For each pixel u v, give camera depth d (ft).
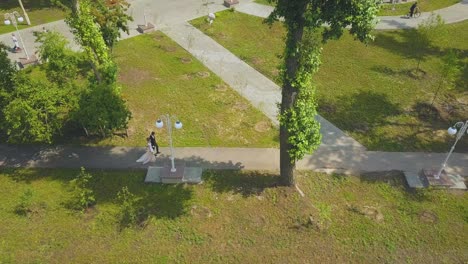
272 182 55.21
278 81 45.73
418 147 61.77
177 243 47.57
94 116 55.88
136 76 77.15
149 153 58.34
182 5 104.99
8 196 53.36
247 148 61.26
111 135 63.26
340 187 55.11
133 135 63.67
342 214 51.26
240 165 58.23
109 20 69.46
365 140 62.95
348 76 78.23
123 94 72.08
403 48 86.89
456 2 106.73
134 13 100.68
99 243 47.42
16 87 55.31
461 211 51.88
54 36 68.08
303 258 46.16
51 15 101.14
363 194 54.19
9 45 87.66
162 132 64.23
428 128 65.67
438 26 77.92
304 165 58.49
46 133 55.42
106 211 51.11
